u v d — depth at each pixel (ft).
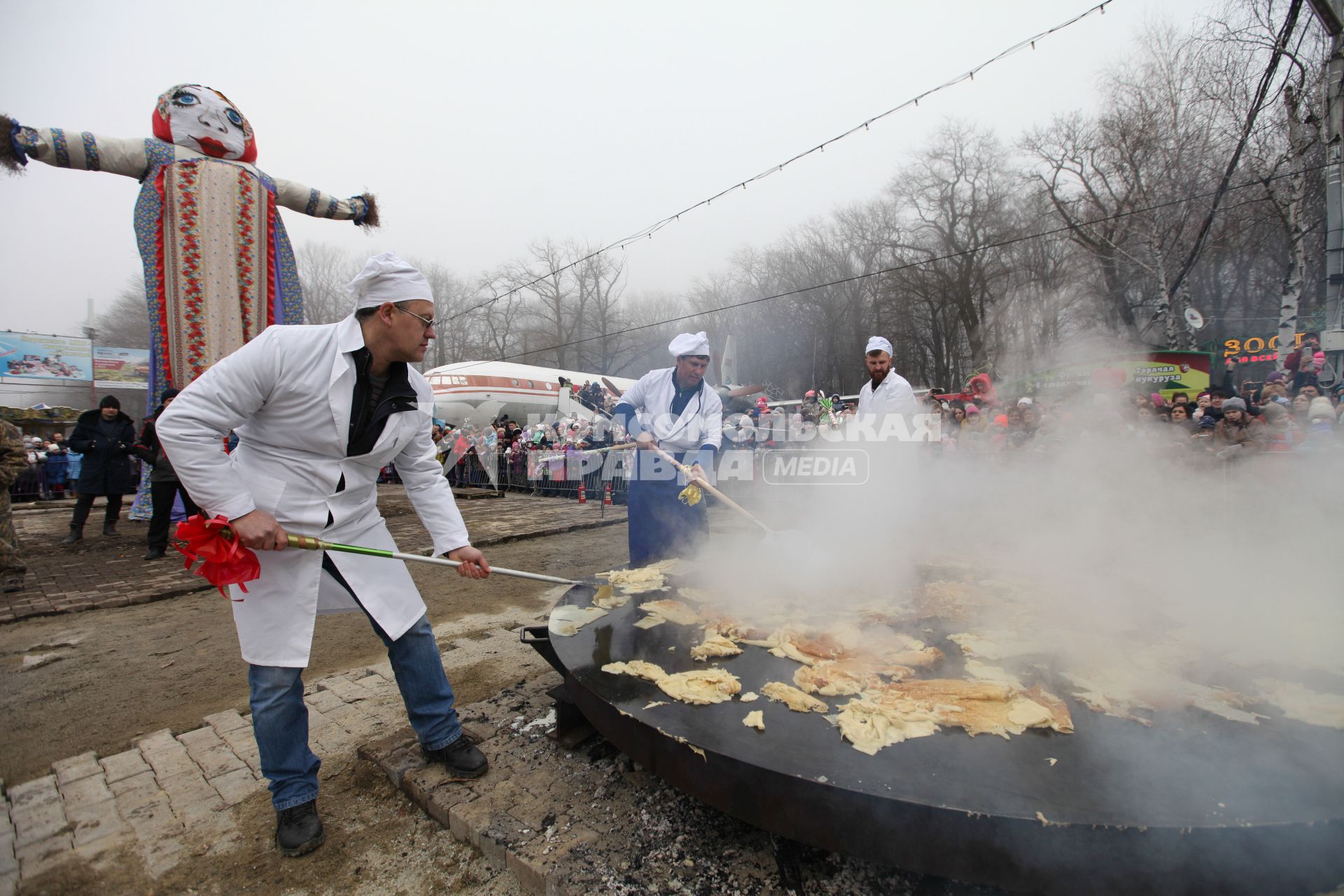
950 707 5.55
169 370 20.43
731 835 6.19
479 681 10.57
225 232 20.15
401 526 27.14
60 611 14.79
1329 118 25.35
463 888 5.84
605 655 7.04
